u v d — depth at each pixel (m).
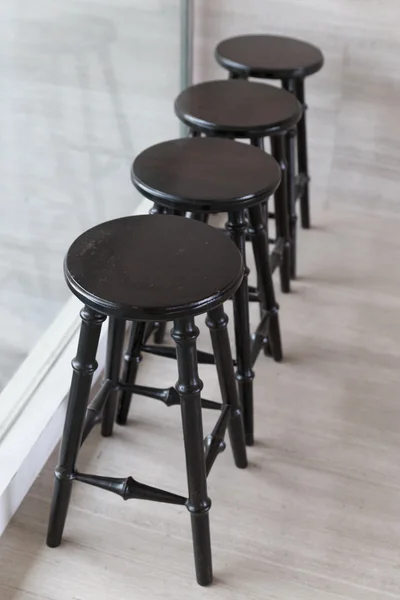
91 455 1.63
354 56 2.29
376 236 2.46
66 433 1.29
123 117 2.21
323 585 1.39
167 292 1.10
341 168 2.51
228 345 1.37
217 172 1.42
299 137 2.23
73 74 2.00
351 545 1.47
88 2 1.96
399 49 2.24
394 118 2.37
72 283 1.12
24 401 1.61
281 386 1.84
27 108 1.93
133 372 1.63
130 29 2.12
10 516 1.47
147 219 1.30
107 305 1.08
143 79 2.23
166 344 1.96
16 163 1.92
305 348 1.97
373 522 1.51
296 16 2.28
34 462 1.53
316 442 1.69
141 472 1.60
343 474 1.62
